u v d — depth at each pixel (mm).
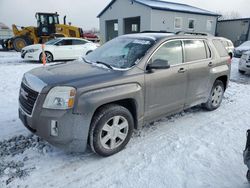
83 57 4469
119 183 2859
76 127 2949
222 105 5895
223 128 4465
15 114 4848
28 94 3150
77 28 19984
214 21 29312
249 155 2578
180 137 4035
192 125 4559
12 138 3809
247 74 10992
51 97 2902
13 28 19828
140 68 3545
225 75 5406
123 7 26078
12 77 8258
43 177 2916
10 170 3002
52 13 19234
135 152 3523
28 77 3391
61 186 2781
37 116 2973
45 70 3557
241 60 10766
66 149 3043
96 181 2885
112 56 4004
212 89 5211
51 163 3191
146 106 3691
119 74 3344
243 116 5152
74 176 2959
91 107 2961
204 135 4145
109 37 29672
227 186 2859
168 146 3723
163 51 3918
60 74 3285
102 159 3326
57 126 2900
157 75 3729
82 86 2955
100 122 3129
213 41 5180
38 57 12773
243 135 4188
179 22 25625
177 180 2939
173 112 4293
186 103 4496
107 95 3098
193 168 3184
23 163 3158
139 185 2832
